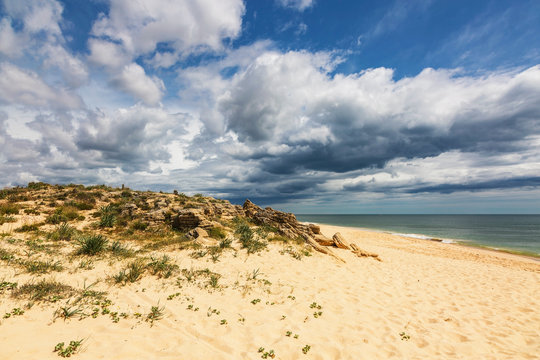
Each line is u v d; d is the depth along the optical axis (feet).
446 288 39.04
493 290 39.27
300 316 24.41
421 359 19.12
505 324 26.89
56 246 35.99
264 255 44.45
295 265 42.01
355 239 107.55
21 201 65.98
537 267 63.21
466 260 70.38
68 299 20.57
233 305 25.17
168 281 28.32
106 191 90.58
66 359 14.14
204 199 99.40
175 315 21.58
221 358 16.65
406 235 149.48
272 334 20.61
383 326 24.06
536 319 28.63
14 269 24.91
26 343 14.80
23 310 17.90
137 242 46.44
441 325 25.53
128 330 18.34
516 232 174.91
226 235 55.01
